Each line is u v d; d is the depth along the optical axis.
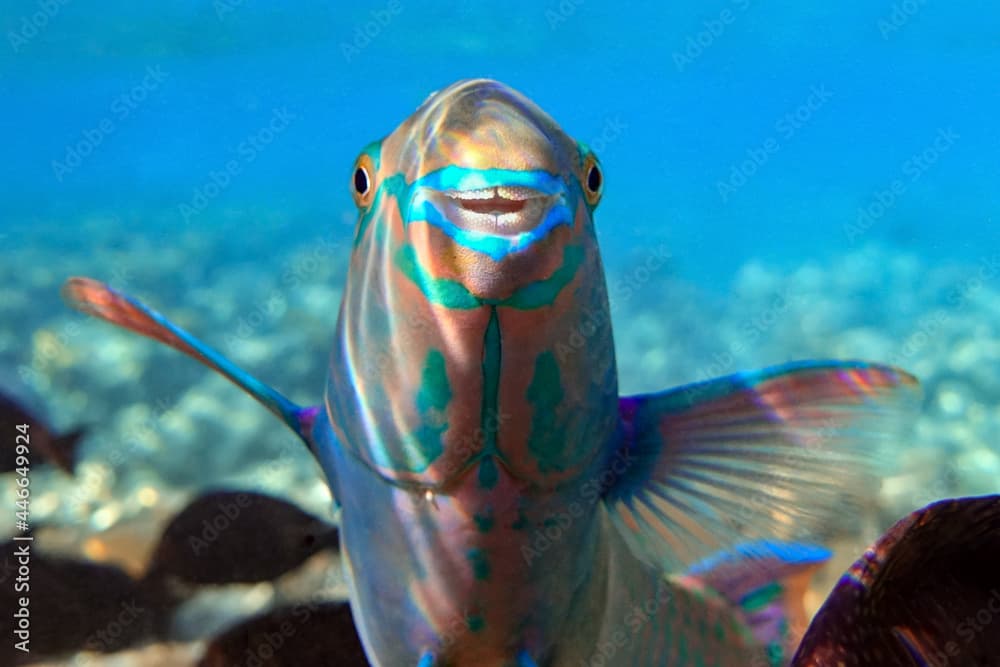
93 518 0.62
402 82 6.51
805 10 4.56
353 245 0.36
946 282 1.95
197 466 0.87
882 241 2.61
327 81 6.47
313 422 0.40
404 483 0.35
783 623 0.42
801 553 0.40
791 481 0.39
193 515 0.52
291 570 0.51
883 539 0.34
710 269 2.19
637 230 2.94
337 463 0.37
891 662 0.34
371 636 0.39
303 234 2.61
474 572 0.36
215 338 1.40
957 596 0.34
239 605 0.49
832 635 0.34
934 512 0.34
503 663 0.37
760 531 0.40
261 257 2.18
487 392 0.33
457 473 0.34
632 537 0.39
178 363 1.25
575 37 5.05
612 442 0.37
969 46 5.50
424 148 0.33
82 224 3.04
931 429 0.97
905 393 0.38
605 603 0.39
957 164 4.52
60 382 1.15
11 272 1.94
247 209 3.53
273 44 4.85
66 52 4.83
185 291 1.76
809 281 2.02
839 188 3.97
